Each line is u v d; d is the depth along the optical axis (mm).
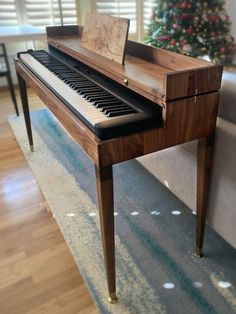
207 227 1361
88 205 1536
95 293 1085
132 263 1203
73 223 1420
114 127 800
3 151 2061
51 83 1196
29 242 1318
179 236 1331
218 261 1200
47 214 1485
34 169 1855
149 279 1135
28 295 1087
